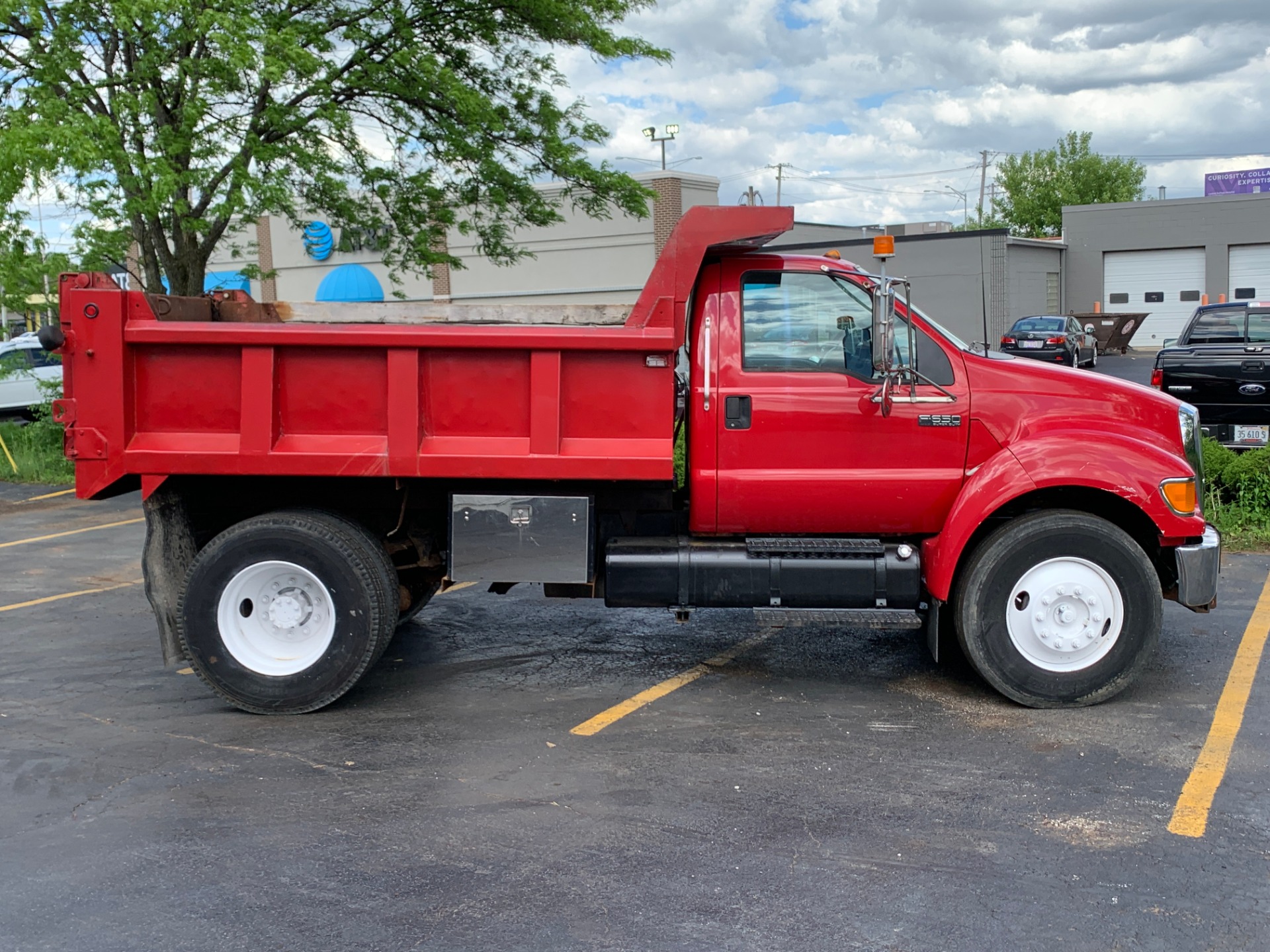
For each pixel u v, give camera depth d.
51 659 6.77
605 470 5.52
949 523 5.51
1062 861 3.94
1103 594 5.52
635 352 5.46
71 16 12.11
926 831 4.20
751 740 5.21
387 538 6.14
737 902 3.68
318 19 14.11
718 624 7.50
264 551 5.59
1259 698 5.72
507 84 15.72
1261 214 42.66
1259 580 8.39
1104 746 5.07
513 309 6.82
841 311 5.69
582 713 5.66
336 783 4.75
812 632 7.28
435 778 4.79
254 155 12.92
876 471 5.69
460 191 16.30
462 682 6.21
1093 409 5.66
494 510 5.70
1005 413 5.64
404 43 14.34
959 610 5.64
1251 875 3.83
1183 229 44.09
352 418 5.57
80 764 5.00
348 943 3.45
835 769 4.83
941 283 35.28
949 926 3.51
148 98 12.03
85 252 13.22
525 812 4.42
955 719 5.48
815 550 5.68
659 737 5.27
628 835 4.19
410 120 15.06
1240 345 11.48
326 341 5.45
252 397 5.52
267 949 3.42
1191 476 5.46
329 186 14.66
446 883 3.83
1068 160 65.62
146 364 5.57
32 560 10.03
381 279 37.12
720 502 5.74
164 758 5.07
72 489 14.91
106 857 4.05
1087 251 46.00
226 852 4.09
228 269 38.16
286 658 5.67
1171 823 4.25
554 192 33.56
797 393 5.67
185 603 5.62
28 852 4.11
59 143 11.03
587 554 5.69
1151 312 45.38
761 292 5.70
